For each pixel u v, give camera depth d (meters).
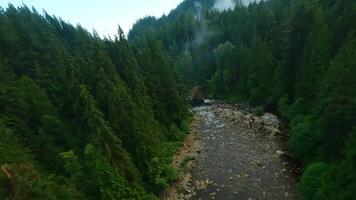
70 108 40.12
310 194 28.02
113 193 27.95
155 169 35.88
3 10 67.94
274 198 32.28
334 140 30.44
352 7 47.28
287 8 93.12
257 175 37.25
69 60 42.72
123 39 58.06
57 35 68.50
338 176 24.70
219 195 34.31
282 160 39.78
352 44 35.00
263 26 98.19
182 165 42.12
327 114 30.52
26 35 50.28
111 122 35.66
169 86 56.12
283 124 51.94
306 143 35.84
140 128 37.09
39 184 20.88
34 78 43.53
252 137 49.50
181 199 34.41
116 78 43.88
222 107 74.00
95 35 64.94
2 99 33.91
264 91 65.12
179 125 55.75
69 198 24.30
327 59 43.03
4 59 42.62
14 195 19.02
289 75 56.72
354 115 27.73
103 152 29.66
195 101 89.00
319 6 60.88
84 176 30.27
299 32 56.41
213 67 104.25
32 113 36.06
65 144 35.84
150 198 31.67
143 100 46.91
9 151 24.80
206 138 52.09
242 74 78.75
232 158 42.84
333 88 32.47
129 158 32.56
